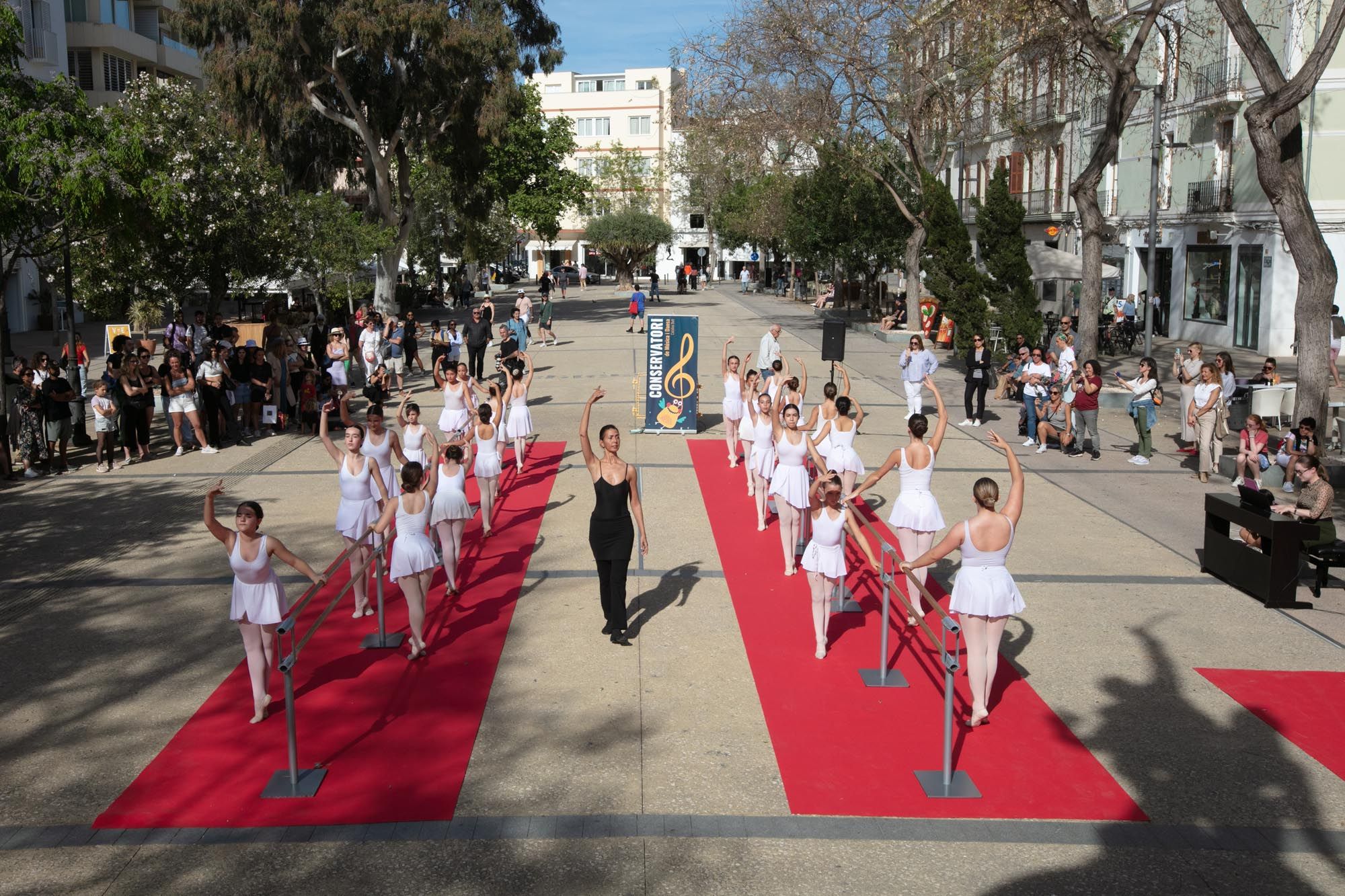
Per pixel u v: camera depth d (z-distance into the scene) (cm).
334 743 766
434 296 5075
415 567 888
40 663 915
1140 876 610
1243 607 1042
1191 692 851
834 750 754
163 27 4784
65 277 2508
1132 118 3684
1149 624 995
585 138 8919
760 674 884
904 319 3753
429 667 896
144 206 2023
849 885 600
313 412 1956
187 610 1041
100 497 1480
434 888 595
